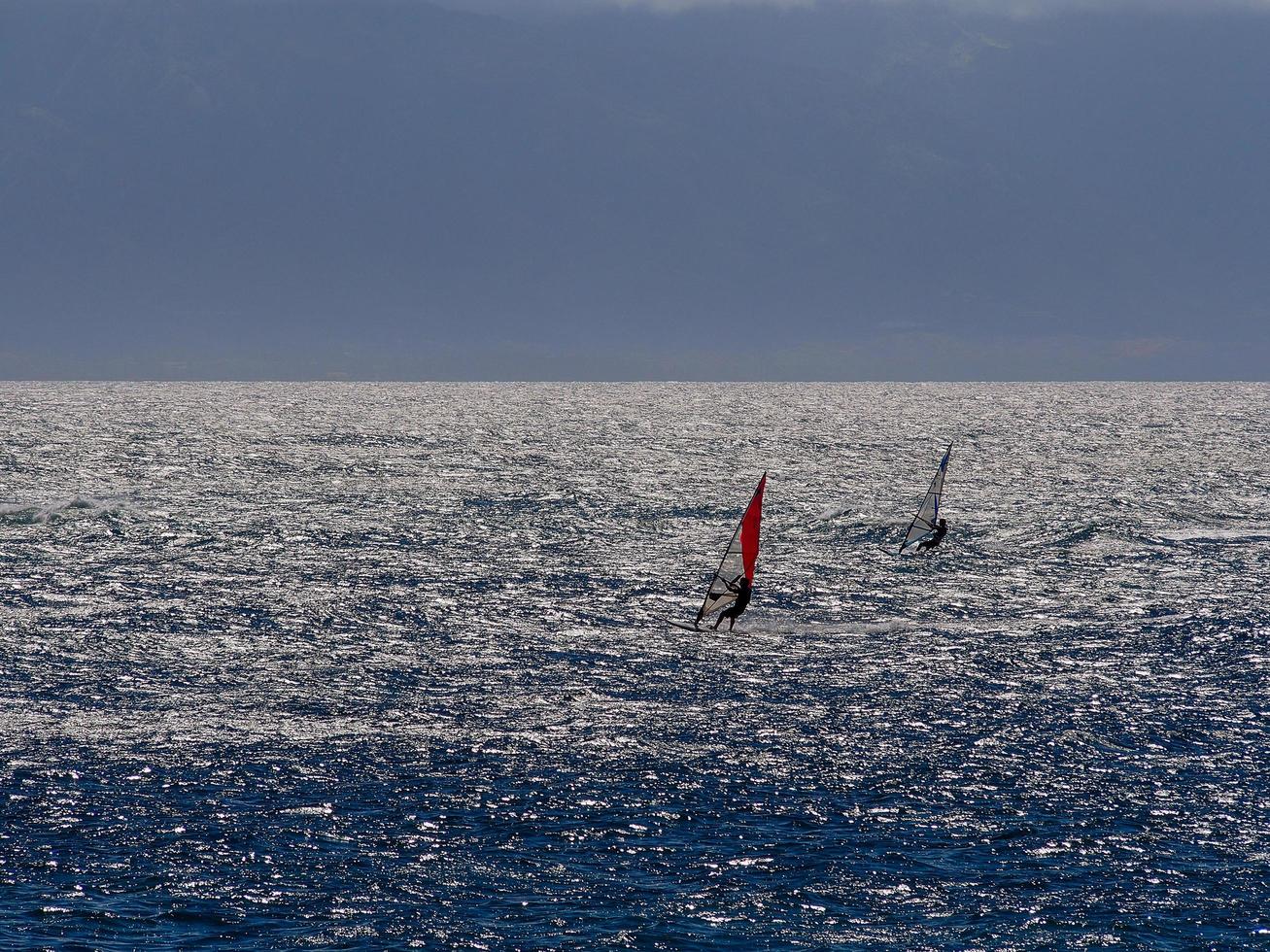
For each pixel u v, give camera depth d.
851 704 144.88
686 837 109.81
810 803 116.50
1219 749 128.62
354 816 113.12
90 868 102.81
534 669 159.12
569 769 124.06
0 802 113.88
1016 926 95.94
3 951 91.19
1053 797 117.56
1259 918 96.44
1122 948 92.94
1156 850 106.94
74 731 132.12
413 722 137.75
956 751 129.12
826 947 93.31
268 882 101.62
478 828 111.19
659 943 93.94
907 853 107.19
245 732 133.25
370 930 95.12
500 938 94.38
